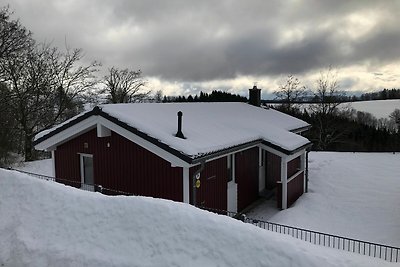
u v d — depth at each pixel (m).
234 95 49.09
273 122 18.89
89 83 32.59
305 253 5.93
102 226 6.96
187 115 14.12
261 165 16.14
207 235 6.32
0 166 22.45
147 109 13.19
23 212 7.88
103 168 12.23
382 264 6.35
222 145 11.41
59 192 8.22
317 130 44.28
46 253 6.67
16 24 26.52
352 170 20.62
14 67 26.36
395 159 23.91
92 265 6.22
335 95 45.62
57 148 13.44
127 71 51.78
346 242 10.80
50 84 28.75
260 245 6.05
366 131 46.28
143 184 11.38
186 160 9.96
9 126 25.67
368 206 14.55
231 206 13.26
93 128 12.30
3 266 6.66
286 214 13.37
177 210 6.89
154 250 6.24
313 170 20.77
